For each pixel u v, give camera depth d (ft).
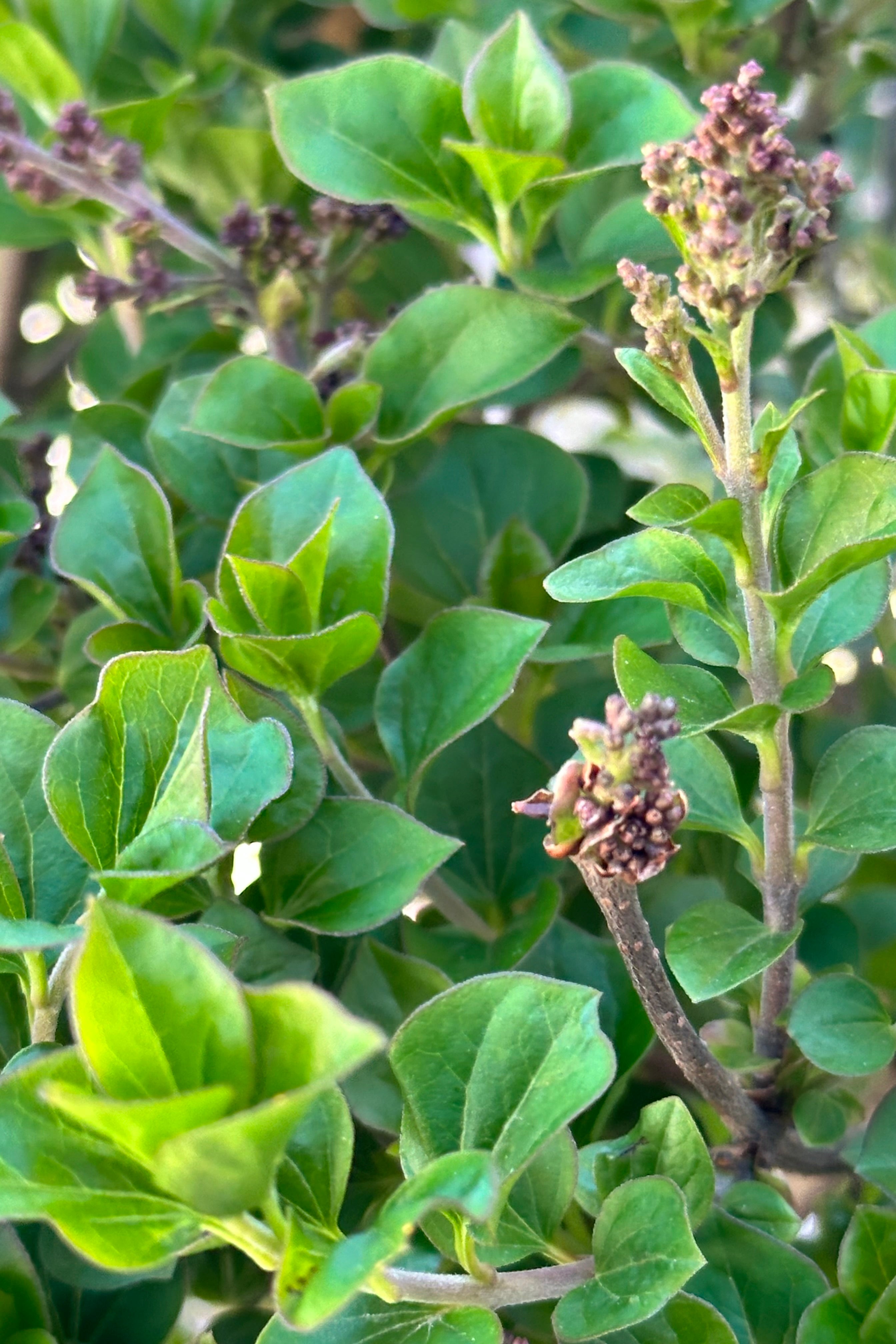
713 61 1.70
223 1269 1.38
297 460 1.54
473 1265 1.12
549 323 1.47
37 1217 1.03
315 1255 1.05
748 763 1.53
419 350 1.49
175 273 1.63
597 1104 1.34
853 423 1.39
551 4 1.72
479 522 1.58
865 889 1.56
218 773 1.18
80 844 1.16
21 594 1.59
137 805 1.16
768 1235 1.25
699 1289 1.25
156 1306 1.31
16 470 1.67
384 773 1.56
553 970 1.40
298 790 1.26
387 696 1.34
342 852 1.27
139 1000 1.01
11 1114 1.05
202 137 1.71
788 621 1.19
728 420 1.15
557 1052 1.12
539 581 1.49
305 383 1.46
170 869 1.11
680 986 1.46
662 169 1.14
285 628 1.29
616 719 1.05
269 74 1.78
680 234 1.15
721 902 1.29
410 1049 1.13
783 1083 1.33
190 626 1.40
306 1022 1.01
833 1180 1.47
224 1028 1.01
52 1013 1.18
